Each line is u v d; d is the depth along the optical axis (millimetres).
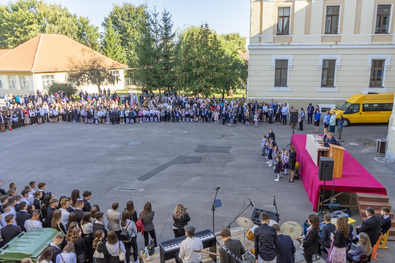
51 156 19062
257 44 28312
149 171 16266
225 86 35094
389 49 26938
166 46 37688
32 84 43000
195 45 33531
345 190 11414
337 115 24906
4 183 14938
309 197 12664
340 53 27500
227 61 33719
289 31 27781
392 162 16781
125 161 17922
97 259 7004
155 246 9352
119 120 29250
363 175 12422
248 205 11992
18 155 19344
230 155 18719
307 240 7477
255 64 28812
